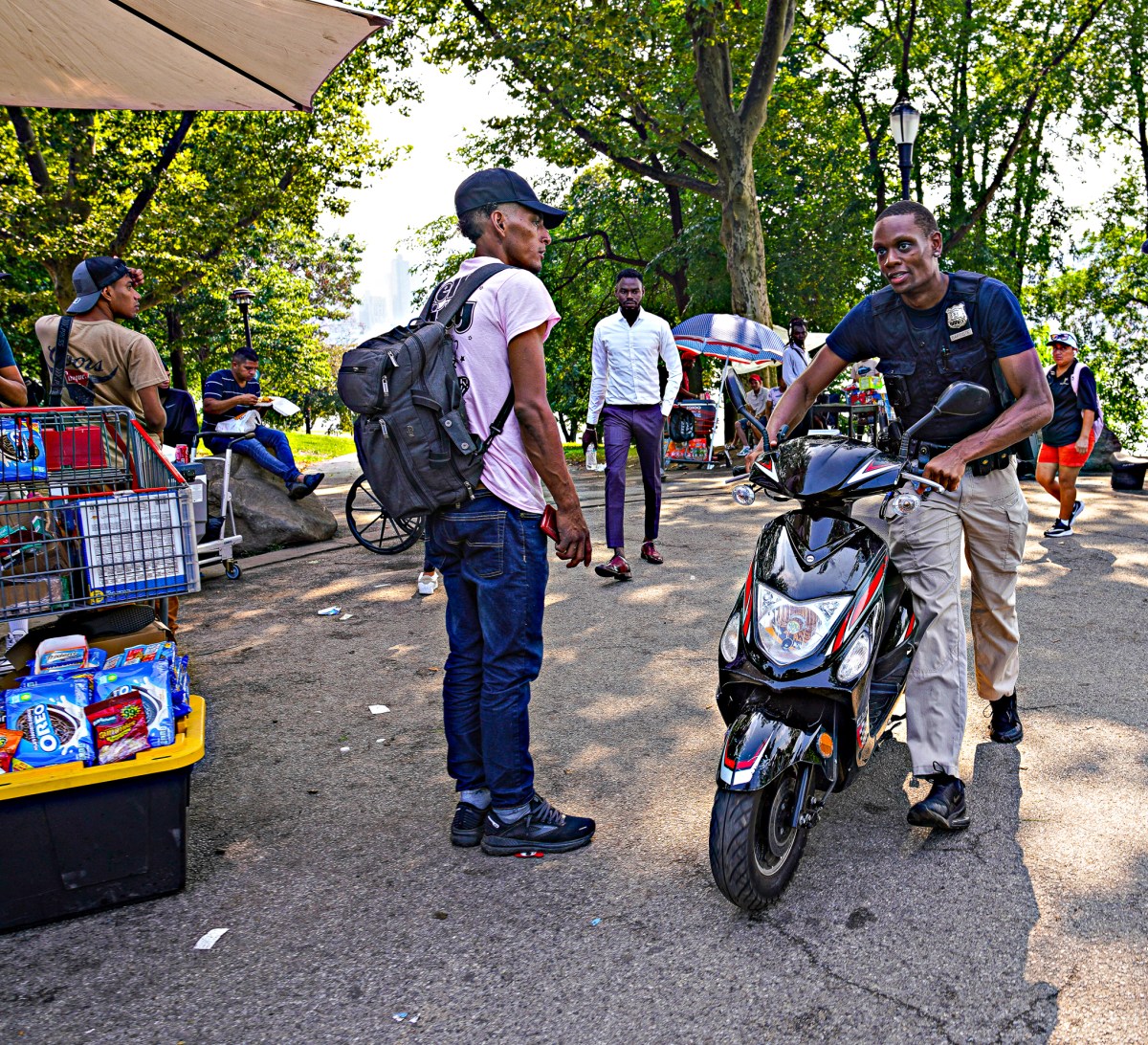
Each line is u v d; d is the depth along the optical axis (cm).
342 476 1584
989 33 2431
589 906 282
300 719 439
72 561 284
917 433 296
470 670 325
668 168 2305
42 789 270
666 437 1580
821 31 2331
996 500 334
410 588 683
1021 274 2767
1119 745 378
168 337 2917
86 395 447
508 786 313
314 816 345
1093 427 751
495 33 1702
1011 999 233
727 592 632
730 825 259
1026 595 596
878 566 296
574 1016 234
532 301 296
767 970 249
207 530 700
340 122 2102
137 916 283
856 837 316
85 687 281
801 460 299
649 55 1670
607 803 348
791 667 275
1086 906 271
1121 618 542
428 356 294
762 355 1504
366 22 389
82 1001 244
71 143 1741
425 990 246
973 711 418
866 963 250
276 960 260
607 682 472
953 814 312
